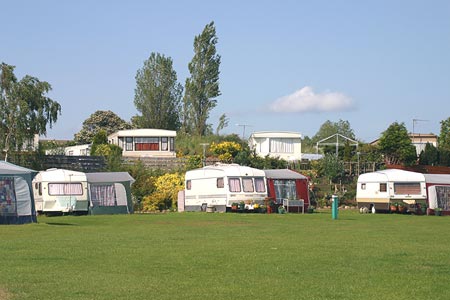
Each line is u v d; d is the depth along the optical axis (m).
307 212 51.56
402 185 51.19
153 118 110.94
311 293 15.59
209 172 50.81
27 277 17.34
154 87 110.75
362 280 17.23
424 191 50.94
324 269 18.95
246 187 49.53
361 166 72.44
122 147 85.81
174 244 24.91
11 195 36.38
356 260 20.70
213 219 40.19
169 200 56.88
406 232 31.30
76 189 48.03
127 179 50.06
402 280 17.23
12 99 62.28
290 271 18.59
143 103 111.12
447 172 68.88
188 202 53.00
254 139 87.19
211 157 73.56
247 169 50.19
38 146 73.31
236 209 49.00
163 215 45.00
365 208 52.75
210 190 50.50
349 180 70.62
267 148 86.88
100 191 48.97
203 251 22.73
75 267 19.11
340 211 54.34
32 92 63.19
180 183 58.81
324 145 88.38
